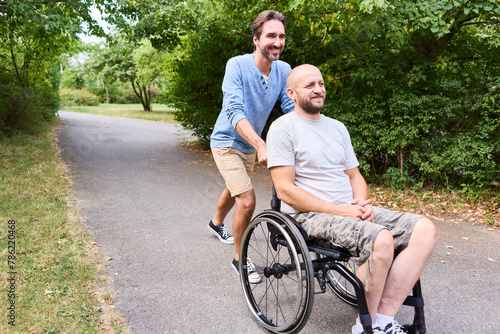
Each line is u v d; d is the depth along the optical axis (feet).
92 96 118.73
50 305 7.68
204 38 25.32
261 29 8.26
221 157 9.11
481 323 7.82
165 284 9.04
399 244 6.39
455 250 11.90
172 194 17.28
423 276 10.00
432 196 17.93
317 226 6.60
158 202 15.88
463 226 14.32
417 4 15.84
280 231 7.09
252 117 8.91
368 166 19.25
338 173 7.17
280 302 8.39
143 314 7.74
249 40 26.04
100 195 16.40
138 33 24.91
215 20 25.21
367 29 16.24
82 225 12.65
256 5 24.09
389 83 18.53
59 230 11.78
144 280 9.19
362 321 5.91
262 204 16.58
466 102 17.71
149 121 61.00
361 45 18.67
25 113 30.73
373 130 18.98
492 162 17.04
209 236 12.26
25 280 8.64
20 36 29.86
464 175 18.13
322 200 6.77
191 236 12.21
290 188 6.84
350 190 7.27
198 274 9.62
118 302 8.15
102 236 11.84
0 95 29.32
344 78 20.07
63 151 26.66
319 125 7.14
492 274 10.21
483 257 11.38
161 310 7.92
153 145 31.99
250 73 8.51
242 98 8.40
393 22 15.76
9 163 20.56
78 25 24.64
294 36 21.77
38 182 17.19
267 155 7.11
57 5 23.99
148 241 11.64
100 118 62.90
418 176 19.70
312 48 20.66
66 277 8.94
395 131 18.35
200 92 29.81
